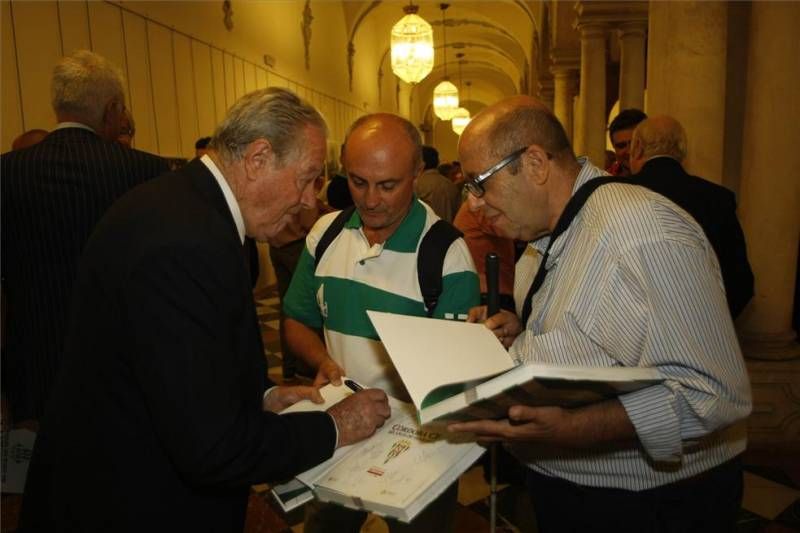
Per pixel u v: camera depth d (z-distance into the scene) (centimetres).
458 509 261
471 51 2106
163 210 104
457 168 840
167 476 107
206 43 641
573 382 89
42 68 393
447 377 105
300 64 974
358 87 1382
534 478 141
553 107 1205
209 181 112
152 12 533
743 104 355
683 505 123
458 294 154
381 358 159
